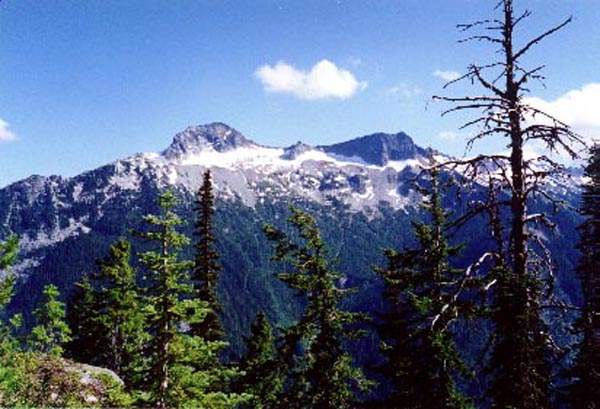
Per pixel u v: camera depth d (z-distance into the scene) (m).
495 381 14.19
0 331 17.05
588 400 17.42
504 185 13.52
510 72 13.66
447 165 13.62
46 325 32.72
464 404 21.62
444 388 21.81
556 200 13.47
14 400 14.13
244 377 32.44
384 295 27.72
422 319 21.59
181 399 20.45
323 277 30.12
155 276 21.12
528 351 13.72
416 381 22.84
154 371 20.55
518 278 13.42
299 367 30.78
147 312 20.84
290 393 30.08
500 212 13.74
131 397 19.69
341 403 29.20
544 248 13.66
